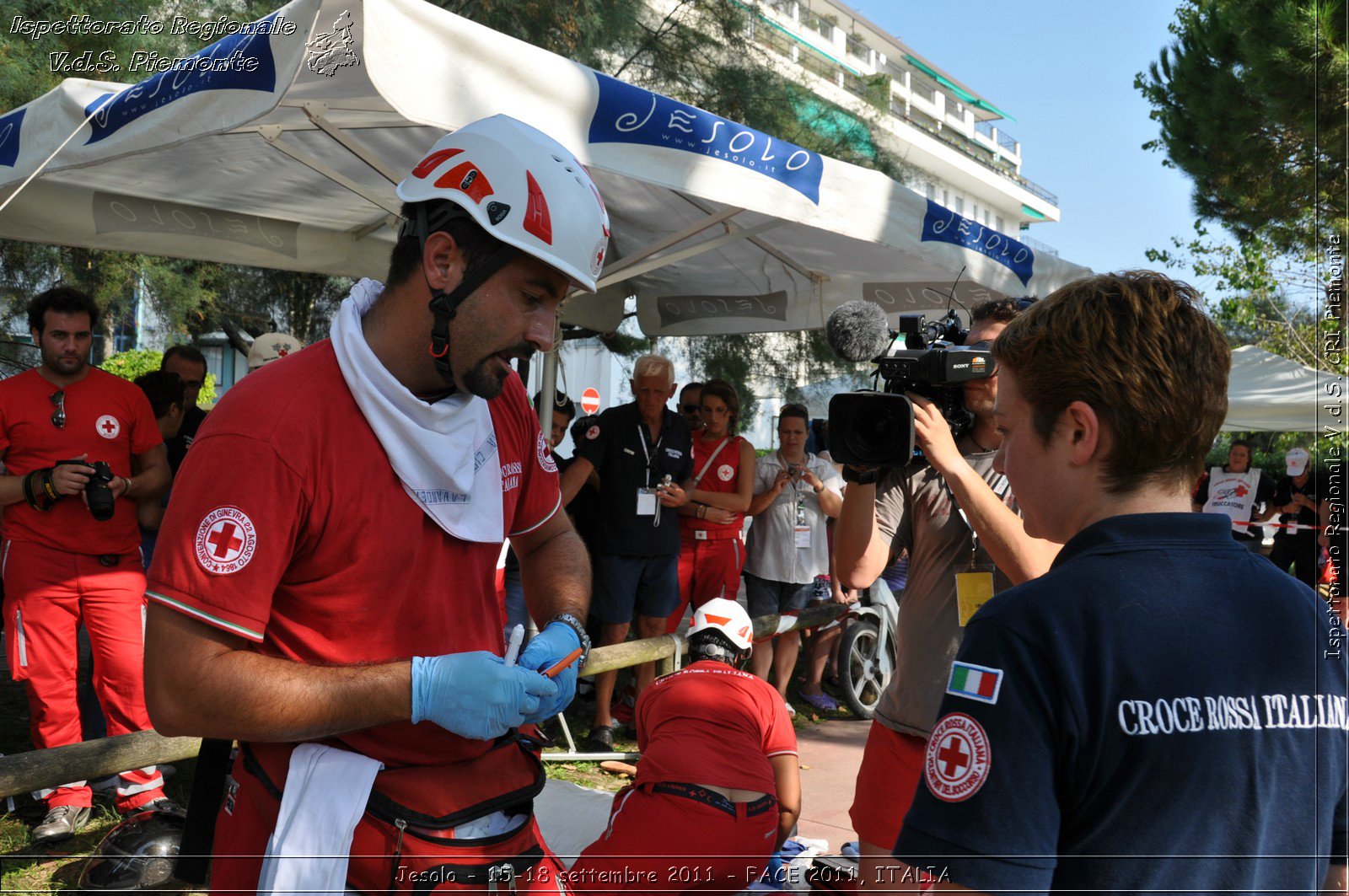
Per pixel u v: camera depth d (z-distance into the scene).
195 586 1.29
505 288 1.40
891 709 2.40
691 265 6.48
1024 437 1.24
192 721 1.30
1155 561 1.11
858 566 2.47
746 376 9.55
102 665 3.68
